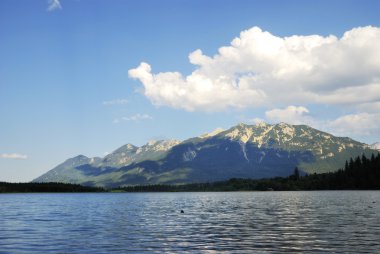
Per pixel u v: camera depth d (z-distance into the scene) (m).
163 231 74.00
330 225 79.50
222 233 70.19
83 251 52.94
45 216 113.25
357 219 91.44
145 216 111.38
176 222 91.44
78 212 130.88
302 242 58.53
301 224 82.06
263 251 52.09
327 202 172.00
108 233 71.31
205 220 95.94
